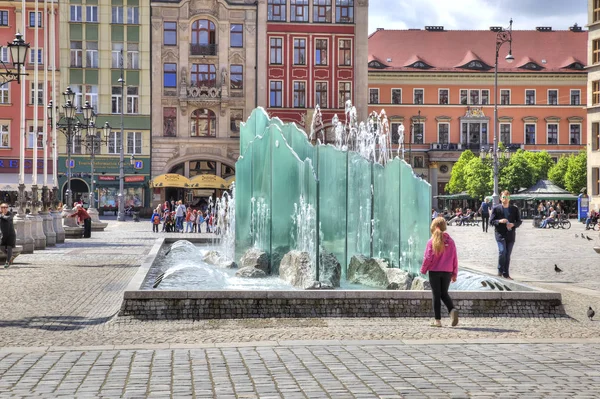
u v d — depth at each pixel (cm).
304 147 2219
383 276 1764
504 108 10325
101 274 2039
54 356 945
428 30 11019
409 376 836
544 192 6694
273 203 1956
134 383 800
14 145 7131
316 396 748
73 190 7306
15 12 7119
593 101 7131
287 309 1301
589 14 7131
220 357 938
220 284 1741
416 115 10269
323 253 1834
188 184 6812
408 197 1808
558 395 752
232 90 7438
